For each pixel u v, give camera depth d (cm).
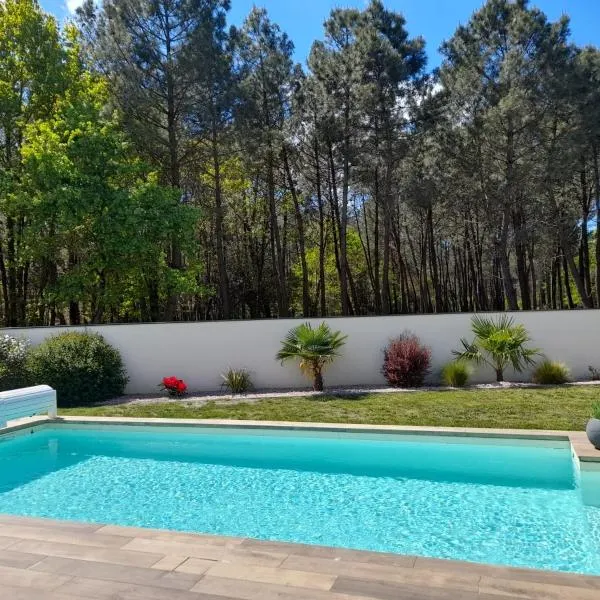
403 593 281
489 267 3300
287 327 1186
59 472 704
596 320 1129
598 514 523
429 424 794
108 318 2275
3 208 1634
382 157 2069
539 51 1884
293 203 2666
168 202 1709
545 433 714
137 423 876
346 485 631
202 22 1906
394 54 1978
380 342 1173
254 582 297
